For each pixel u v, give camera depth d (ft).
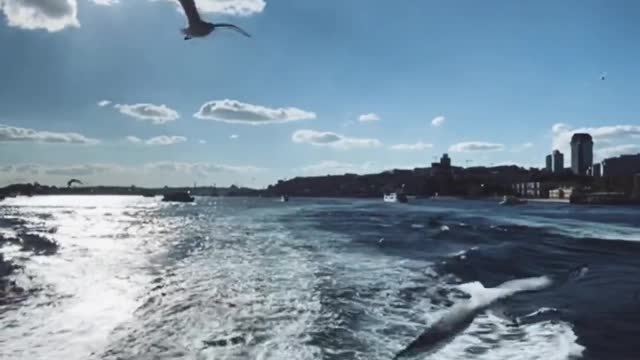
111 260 98.12
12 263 93.81
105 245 130.11
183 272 81.82
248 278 75.20
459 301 58.59
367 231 160.97
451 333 46.01
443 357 39.42
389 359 39.68
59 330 48.80
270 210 407.23
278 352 41.55
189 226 212.02
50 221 278.67
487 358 38.88
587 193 563.48
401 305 57.16
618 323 46.26
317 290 65.77
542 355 38.68
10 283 72.43
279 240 134.72
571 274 74.08
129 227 216.33
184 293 64.90
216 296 62.85
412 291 64.59
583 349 39.22
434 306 56.49
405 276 75.36
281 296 62.39
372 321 50.65
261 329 48.06
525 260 87.81
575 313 50.16
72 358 41.29
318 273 78.84
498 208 429.79
